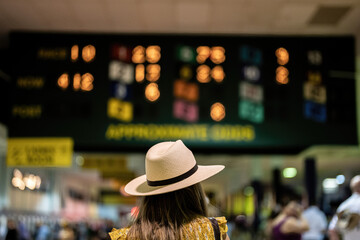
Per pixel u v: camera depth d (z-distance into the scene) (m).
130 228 1.80
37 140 9.44
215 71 9.70
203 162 24.31
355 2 8.77
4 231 18.20
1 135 14.23
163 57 9.74
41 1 8.92
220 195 43.66
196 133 9.45
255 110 9.58
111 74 9.67
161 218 1.77
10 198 20.48
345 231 4.94
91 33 9.87
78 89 9.62
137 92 9.59
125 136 9.43
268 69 9.77
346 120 9.62
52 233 23.33
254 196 30.14
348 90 9.77
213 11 9.24
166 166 1.79
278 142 9.48
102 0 8.88
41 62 9.77
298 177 32.47
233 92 9.62
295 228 6.35
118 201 45.84
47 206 26.64
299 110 9.62
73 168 26.19
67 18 9.59
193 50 9.79
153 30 10.09
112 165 17.88
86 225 26.03
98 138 9.41
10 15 9.51
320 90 9.73
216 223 1.78
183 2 8.88
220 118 9.52
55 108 9.57
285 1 8.80
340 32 10.02
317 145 9.52
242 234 24.84
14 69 9.76
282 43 9.89
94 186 42.94
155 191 1.76
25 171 22.59
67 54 9.80
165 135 9.42
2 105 10.96
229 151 10.62
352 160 23.38
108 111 9.52
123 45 9.81
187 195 1.83
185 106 9.53
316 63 9.84
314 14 9.28
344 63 9.88
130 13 9.38
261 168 28.08
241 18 9.54
